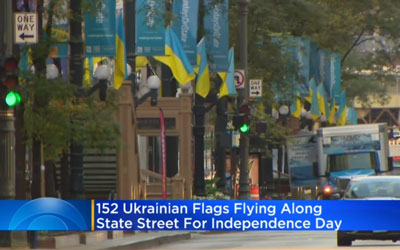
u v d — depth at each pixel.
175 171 115.12
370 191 57.59
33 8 51.94
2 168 49.59
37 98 57.00
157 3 73.19
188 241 70.88
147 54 76.31
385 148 111.12
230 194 117.00
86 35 63.97
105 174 80.50
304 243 62.19
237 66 117.00
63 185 67.56
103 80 62.38
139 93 107.31
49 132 57.19
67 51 60.97
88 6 60.94
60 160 73.94
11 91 48.34
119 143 61.44
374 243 61.62
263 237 73.81
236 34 119.81
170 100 93.81
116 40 69.44
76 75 61.47
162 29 76.25
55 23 60.38
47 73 57.78
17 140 56.72
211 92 110.25
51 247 52.50
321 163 111.62
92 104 60.53
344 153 111.06
